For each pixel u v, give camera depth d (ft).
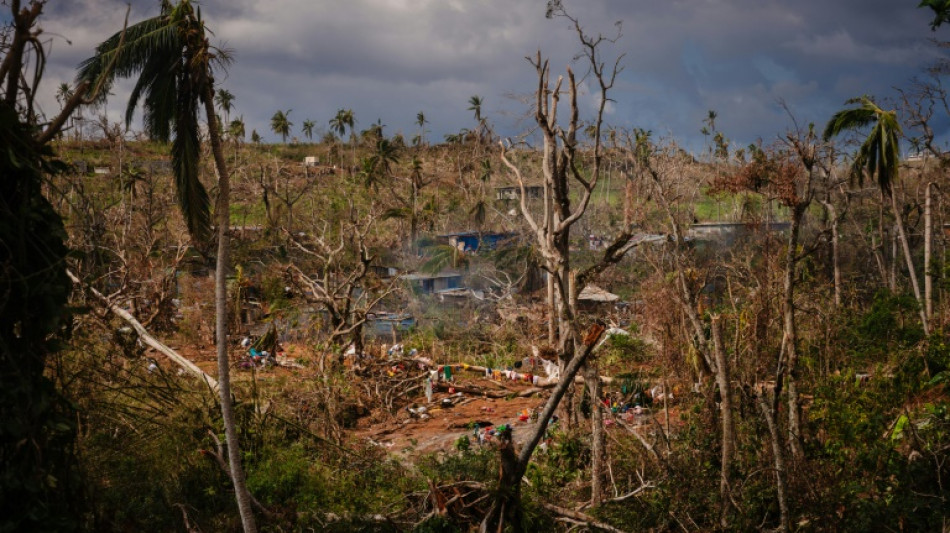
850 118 78.18
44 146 22.86
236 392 51.62
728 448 36.96
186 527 34.83
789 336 38.83
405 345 112.47
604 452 43.91
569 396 52.21
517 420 75.05
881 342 67.46
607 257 46.80
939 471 37.96
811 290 66.39
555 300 60.03
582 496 43.19
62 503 23.77
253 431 45.55
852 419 43.55
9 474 21.74
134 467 38.24
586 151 51.47
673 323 51.65
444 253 170.71
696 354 49.75
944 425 42.39
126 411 42.19
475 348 116.57
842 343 66.13
